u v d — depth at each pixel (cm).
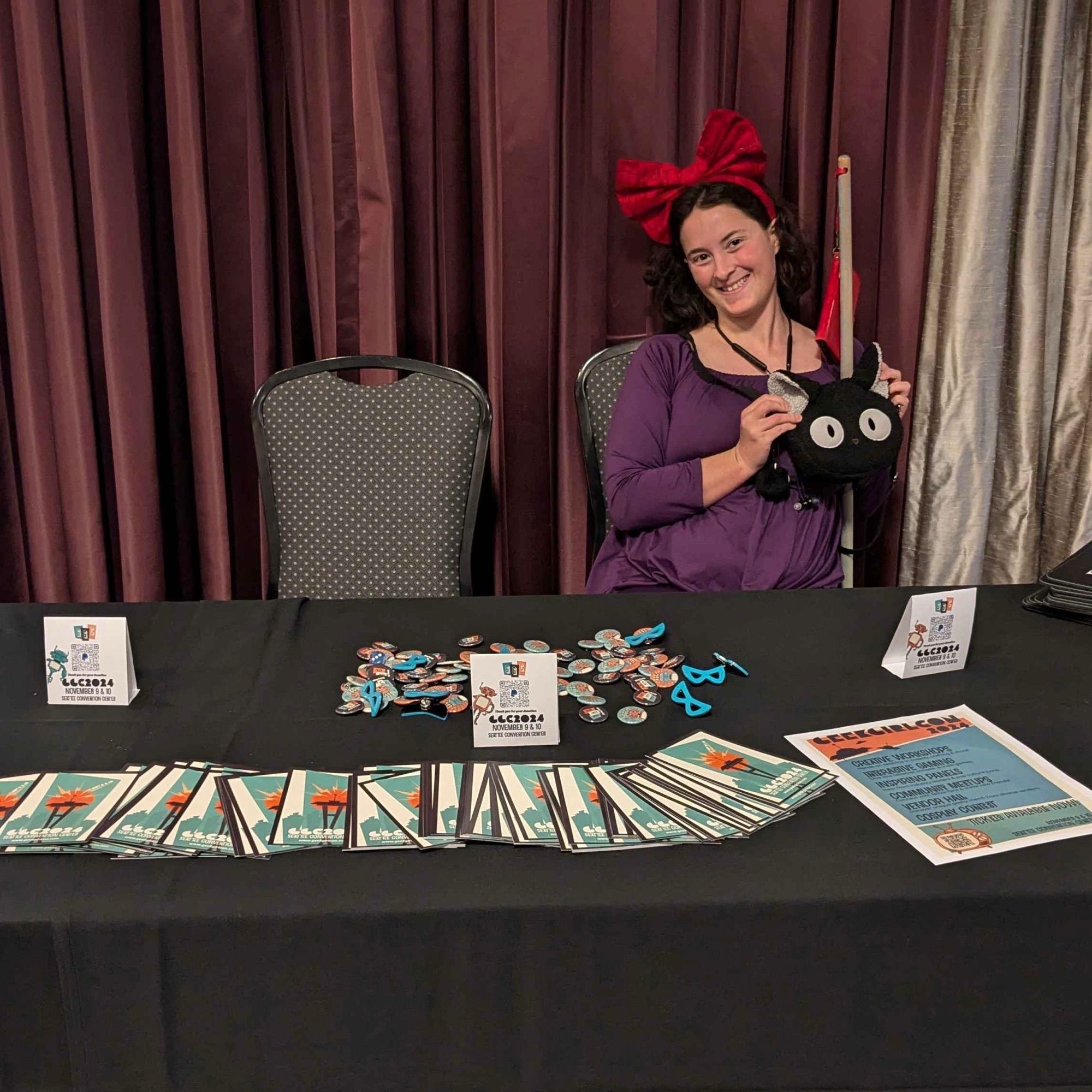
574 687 121
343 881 87
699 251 194
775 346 198
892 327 227
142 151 218
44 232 219
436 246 225
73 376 226
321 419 191
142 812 96
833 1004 87
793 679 125
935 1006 87
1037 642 135
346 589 194
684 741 109
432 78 213
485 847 92
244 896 85
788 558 183
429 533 192
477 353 235
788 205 204
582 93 214
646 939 84
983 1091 90
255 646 135
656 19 209
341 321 226
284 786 100
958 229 222
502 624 142
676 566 187
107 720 116
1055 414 239
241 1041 86
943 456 233
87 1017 85
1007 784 101
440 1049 87
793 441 176
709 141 191
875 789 100
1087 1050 89
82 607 147
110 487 238
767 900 84
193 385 225
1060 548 244
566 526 235
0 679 126
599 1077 89
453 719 115
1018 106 214
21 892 86
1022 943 86
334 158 216
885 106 214
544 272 221
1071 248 228
